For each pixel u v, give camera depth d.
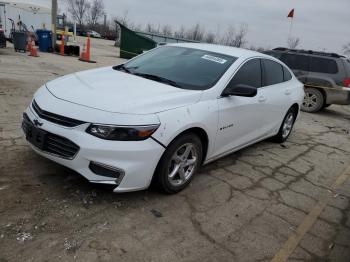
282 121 6.23
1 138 4.74
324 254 3.36
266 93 5.30
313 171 5.48
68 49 18.08
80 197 3.60
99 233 3.11
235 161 5.33
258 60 5.27
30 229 3.02
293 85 6.38
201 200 3.96
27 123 3.69
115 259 2.83
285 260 3.18
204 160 4.33
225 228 3.50
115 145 3.26
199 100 3.98
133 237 3.13
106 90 3.78
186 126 3.67
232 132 4.61
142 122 3.34
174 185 3.89
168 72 4.50
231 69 4.55
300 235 3.61
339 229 3.85
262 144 6.45
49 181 3.80
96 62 16.55
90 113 3.33
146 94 3.74
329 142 7.40
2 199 3.37
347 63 10.39
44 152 3.51
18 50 16.25
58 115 3.41
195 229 3.40
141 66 4.82
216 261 3.01
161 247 3.06
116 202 3.61
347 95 10.26
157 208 3.63
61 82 4.13
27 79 9.20
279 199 4.32
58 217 3.24
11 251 2.75
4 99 6.79
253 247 3.28
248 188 4.47
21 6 22.66
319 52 10.70
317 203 4.39
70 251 2.84
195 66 4.58
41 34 18.22
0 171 3.86
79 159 3.28
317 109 10.73
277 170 5.26
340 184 5.13
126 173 3.32
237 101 4.49
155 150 3.42
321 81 10.44
